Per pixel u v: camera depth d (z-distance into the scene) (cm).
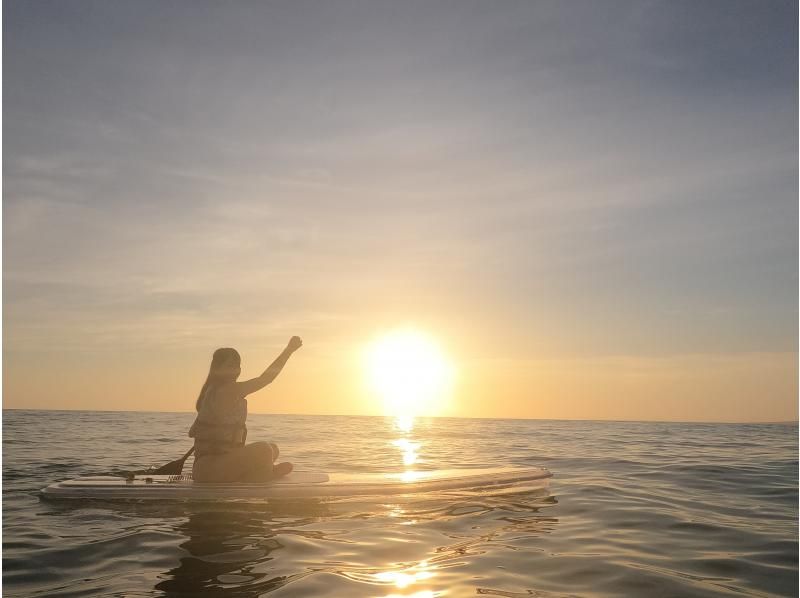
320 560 409
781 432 2666
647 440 1900
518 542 466
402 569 391
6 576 372
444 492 666
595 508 610
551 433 2516
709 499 673
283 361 625
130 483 624
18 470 861
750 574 388
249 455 623
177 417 4638
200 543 449
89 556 415
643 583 367
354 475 695
